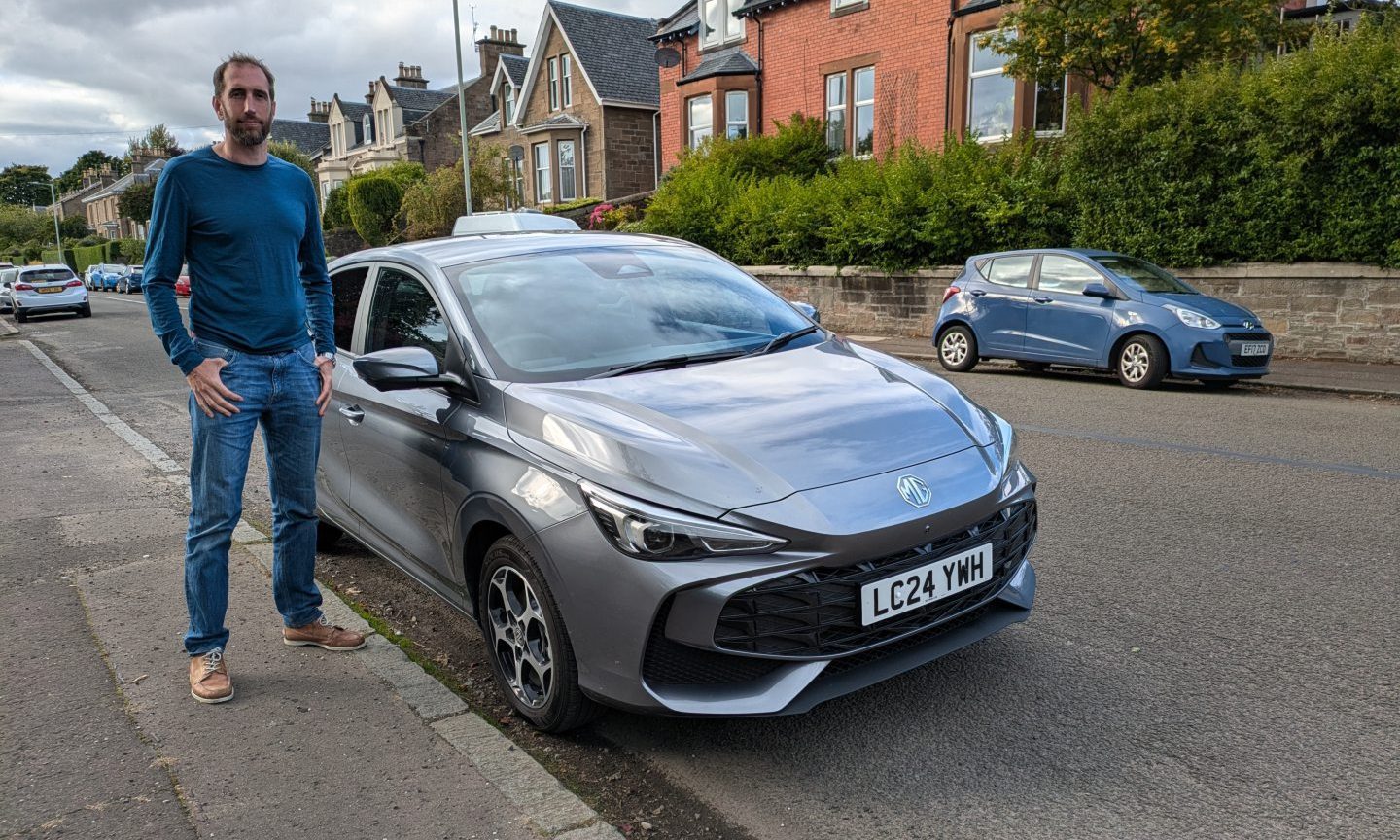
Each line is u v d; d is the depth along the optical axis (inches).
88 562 195.3
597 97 1330.0
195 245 128.0
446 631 161.8
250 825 103.6
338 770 114.2
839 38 868.0
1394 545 185.3
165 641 153.9
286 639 150.7
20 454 311.4
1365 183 435.2
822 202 678.5
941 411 128.9
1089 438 293.9
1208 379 408.5
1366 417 323.0
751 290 168.6
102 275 1975.9
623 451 110.2
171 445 323.9
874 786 110.7
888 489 110.3
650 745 121.7
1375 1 506.6
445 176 1203.2
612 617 106.8
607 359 138.1
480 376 131.6
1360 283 444.1
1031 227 559.2
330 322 146.2
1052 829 101.1
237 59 124.3
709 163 812.6
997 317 452.4
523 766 114.0
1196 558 181.8
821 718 126.5
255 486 262.2
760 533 103.5
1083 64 552.7
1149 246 498.6
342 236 1493.6
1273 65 468.4
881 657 114.2
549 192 1438.2
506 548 120.5
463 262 152.8
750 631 103.9
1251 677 133.4
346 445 166.7
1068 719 123.6
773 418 119.6
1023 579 130.3
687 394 125.8
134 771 115.1
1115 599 162.9
